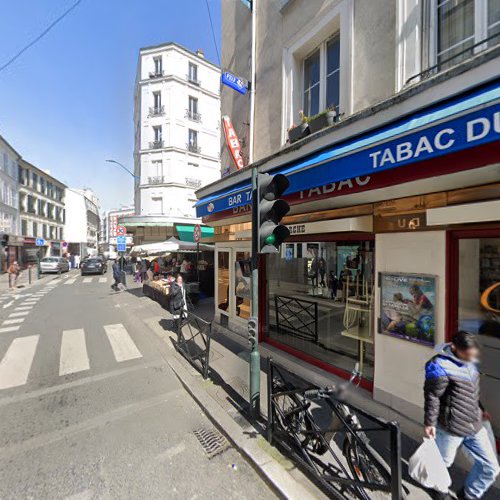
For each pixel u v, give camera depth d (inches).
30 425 129.3
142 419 134.6
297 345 199.0
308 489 93.4
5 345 235.5
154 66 855.1
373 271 152.6
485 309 104.5
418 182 97.3
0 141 901.2
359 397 137.0
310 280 193.0
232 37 277.3
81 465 105.1
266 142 221.3
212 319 309.4
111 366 195.3
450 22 117.0
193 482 98.2
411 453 108.4
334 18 161.9
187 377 174.6
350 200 134.3
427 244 113.0
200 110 903.1
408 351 118.6
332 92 175.5
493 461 80.8
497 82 75.7
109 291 552.1
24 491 93.5
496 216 90.4
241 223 237.0
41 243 779.4
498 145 73.1
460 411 80.2
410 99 94.2
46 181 1325.0
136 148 994.1
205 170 915.4
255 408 128.0
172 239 515.2
